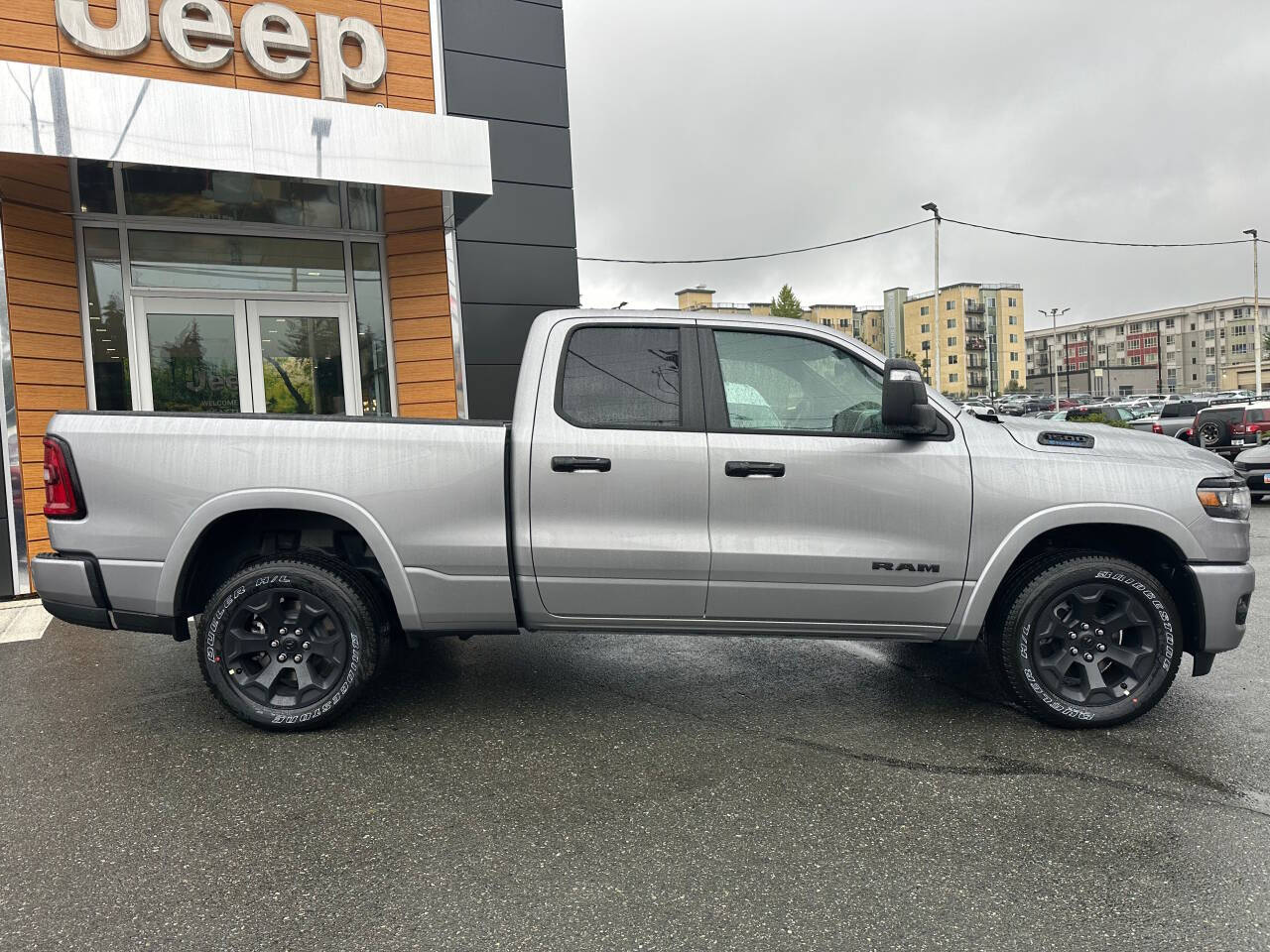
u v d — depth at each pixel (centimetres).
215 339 836
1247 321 12119
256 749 361
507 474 374
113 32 714
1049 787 319
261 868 266
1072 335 14725
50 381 738
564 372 379
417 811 303
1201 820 293
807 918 238
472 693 430
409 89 839
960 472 367
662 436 370
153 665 485
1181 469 371
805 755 351
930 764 341
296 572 371
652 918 238
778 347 385
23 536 702
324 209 862
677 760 347
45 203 736
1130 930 231
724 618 377
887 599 372
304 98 723
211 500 364
